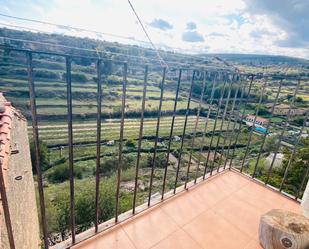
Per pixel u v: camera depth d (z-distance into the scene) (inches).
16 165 197.9
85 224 358.9
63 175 550.3
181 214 66.6
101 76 43.0
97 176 51.3
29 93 34.9
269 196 78.9
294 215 57.4
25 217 173.0
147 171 579.2
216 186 83.0
